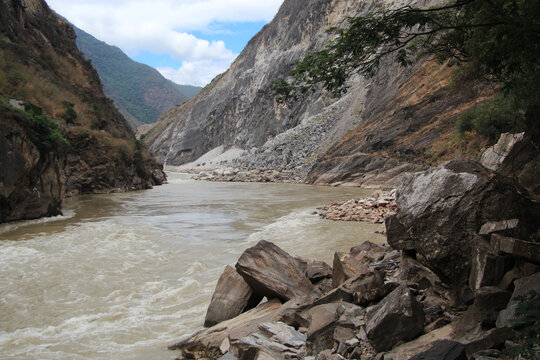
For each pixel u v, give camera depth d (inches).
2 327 259.0
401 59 275.1
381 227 581.3
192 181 2317.9
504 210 194.5
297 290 255.9
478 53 248.1
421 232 211.6
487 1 185.6
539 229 189.2
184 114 5054.1
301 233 572.4
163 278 366.6
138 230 611.8
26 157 729.6
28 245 496.1
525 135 316.5
